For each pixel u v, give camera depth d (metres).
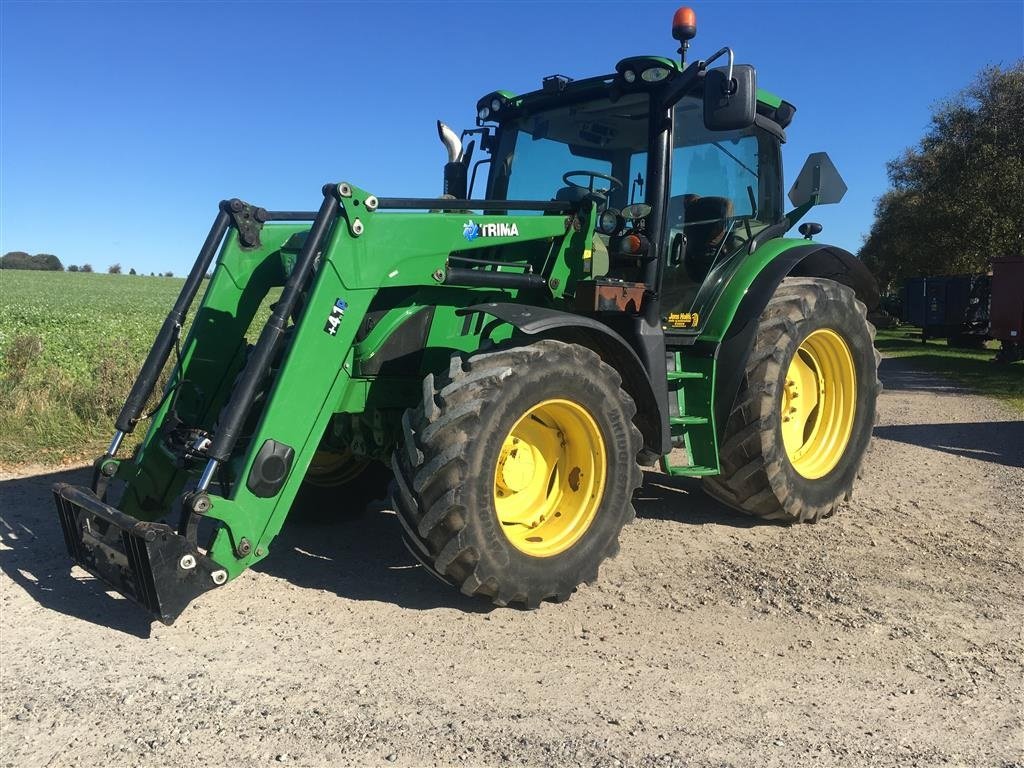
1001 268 18.67
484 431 3.37
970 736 2.70
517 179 5.21
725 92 3.85
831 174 5.55
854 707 2.88
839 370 5.50
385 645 3.30
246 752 2.50
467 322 4.18
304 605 3.71
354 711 2.76
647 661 3.21
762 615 3.70
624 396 3.92
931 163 29.52
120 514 3.19
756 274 4.92
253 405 3.74
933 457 7.41
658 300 4.46
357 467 5.06
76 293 45.47
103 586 3.88
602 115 4.85
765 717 2.79
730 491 5.01
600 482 3.87
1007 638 3.48
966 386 13.94
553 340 3.76
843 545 4.75
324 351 3.45
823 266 5.78
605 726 2.70
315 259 3.54
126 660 3.12
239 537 3.23
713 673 3.12
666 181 4.51
